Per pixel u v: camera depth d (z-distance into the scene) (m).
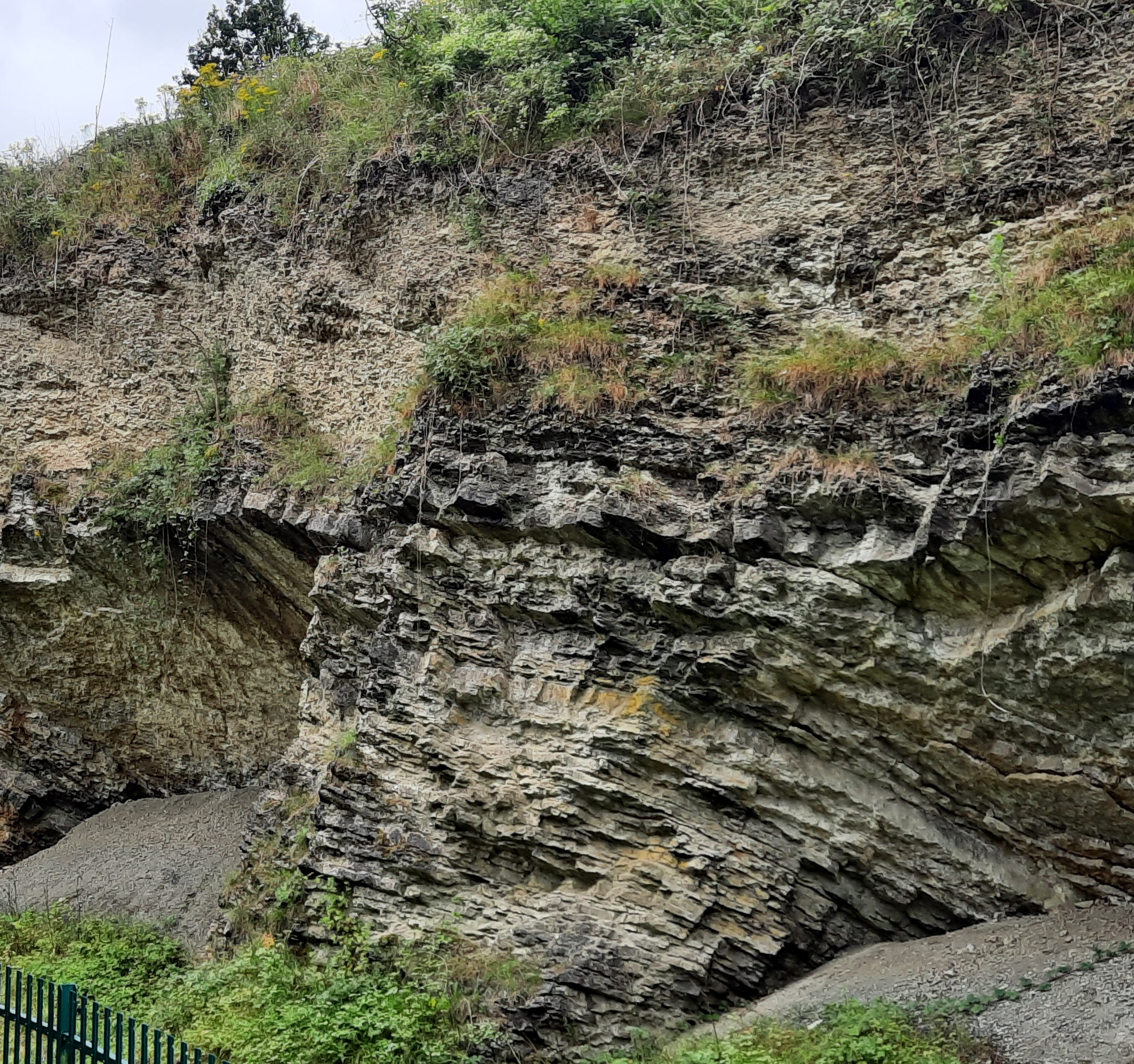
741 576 8.01
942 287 8.61
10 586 13.41
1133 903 7.30
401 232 11.51
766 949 7.73
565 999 7.67
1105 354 6.84
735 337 9.11
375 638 9.31
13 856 14.05
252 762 13.41
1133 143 8.00
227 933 9.51
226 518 11.82
